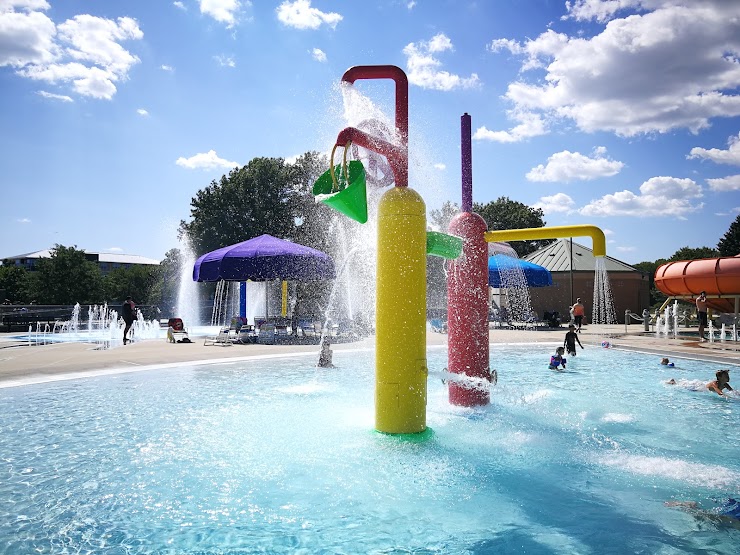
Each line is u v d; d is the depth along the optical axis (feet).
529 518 12.12
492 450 17.11
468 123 23.26
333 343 56.08
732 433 19.85
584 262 106.01
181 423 20.99
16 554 10.41
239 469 15.39
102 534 11.32
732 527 11.62
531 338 64.59
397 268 18.10
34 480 14.65
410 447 17.21
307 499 13.19
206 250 141.90
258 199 141.79
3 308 88.48
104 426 20.61
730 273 66.44
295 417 21.80
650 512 12.45
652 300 168.25
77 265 155.53
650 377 35.42
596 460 16.29
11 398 26.21
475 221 22.77
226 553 10.46
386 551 10.55
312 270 56.49
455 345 22.90
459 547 10.73
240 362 39.70
